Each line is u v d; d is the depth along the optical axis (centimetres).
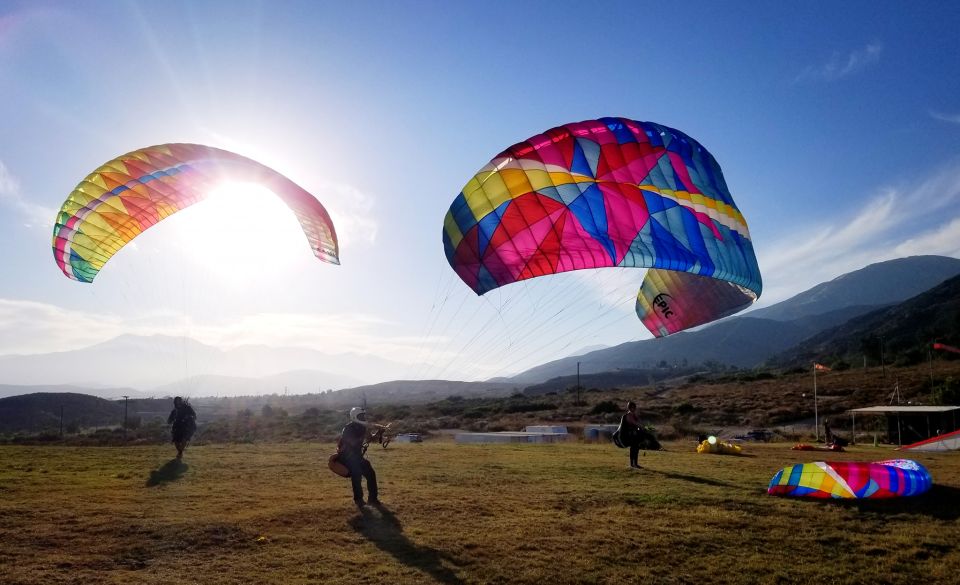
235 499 1209
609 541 949
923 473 1282
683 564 873
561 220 1434
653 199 1476
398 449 2238
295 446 2342
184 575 794
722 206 1583
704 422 5338
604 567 851
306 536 958
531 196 1436
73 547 896
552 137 1495
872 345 10138
